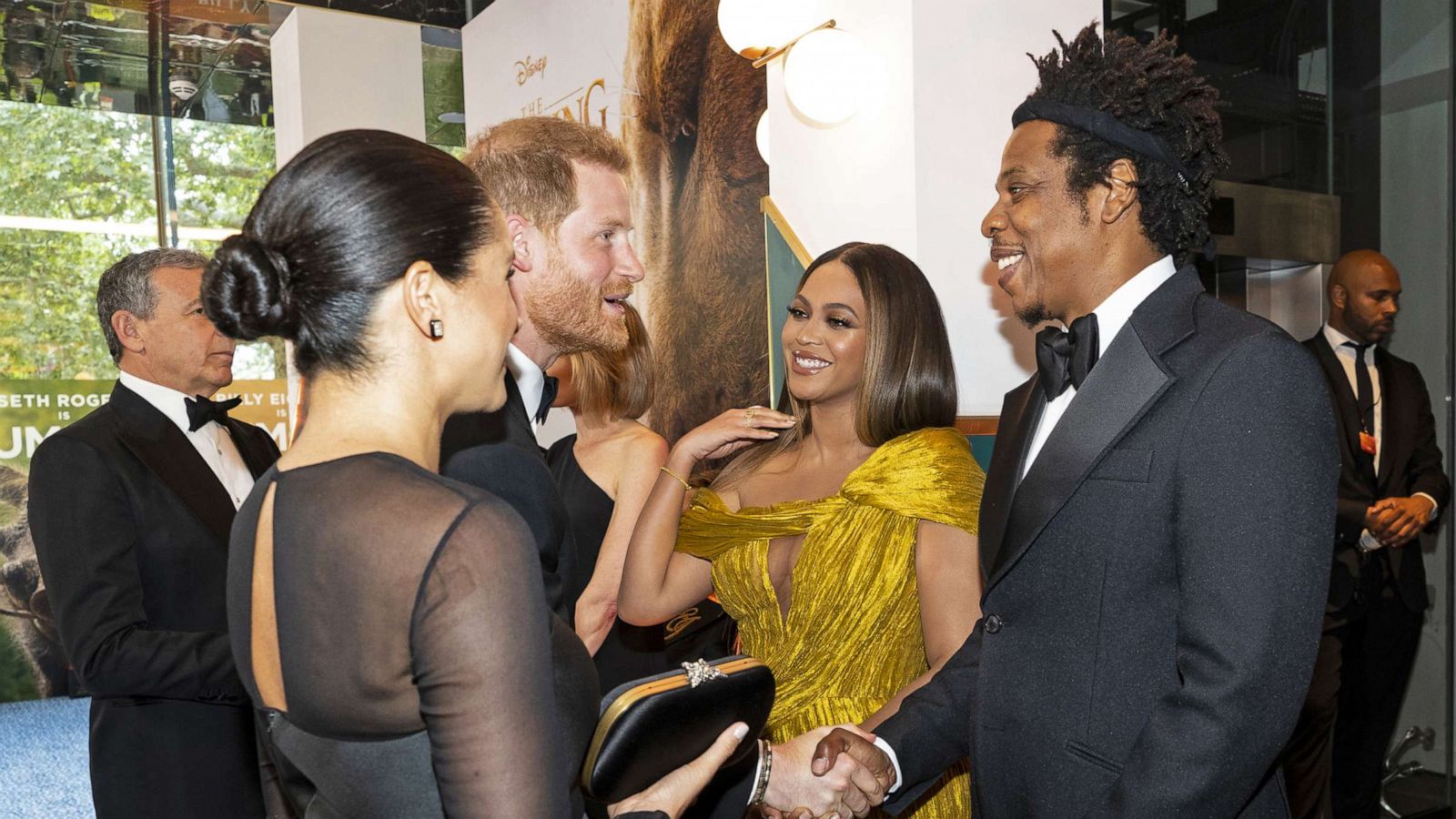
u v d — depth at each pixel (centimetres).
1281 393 115
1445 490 309
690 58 441
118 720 195
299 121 570
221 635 191
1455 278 317
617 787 107
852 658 182
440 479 87
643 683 113
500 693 81
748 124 409
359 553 82
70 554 190
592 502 238
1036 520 129
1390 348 329
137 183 714
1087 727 124
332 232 86
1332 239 338
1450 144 316
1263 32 345
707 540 198
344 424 90
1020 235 135
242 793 201
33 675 644
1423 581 317
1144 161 128
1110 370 128
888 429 191
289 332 89
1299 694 111
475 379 94
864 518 183
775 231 358
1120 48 131
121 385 215
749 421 202
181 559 202
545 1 545
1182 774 111
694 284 445
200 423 222
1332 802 327
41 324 687
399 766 84
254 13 595
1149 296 130
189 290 219
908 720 159
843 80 313
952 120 315
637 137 480
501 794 79
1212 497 114
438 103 681
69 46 630
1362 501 311
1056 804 126
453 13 638
